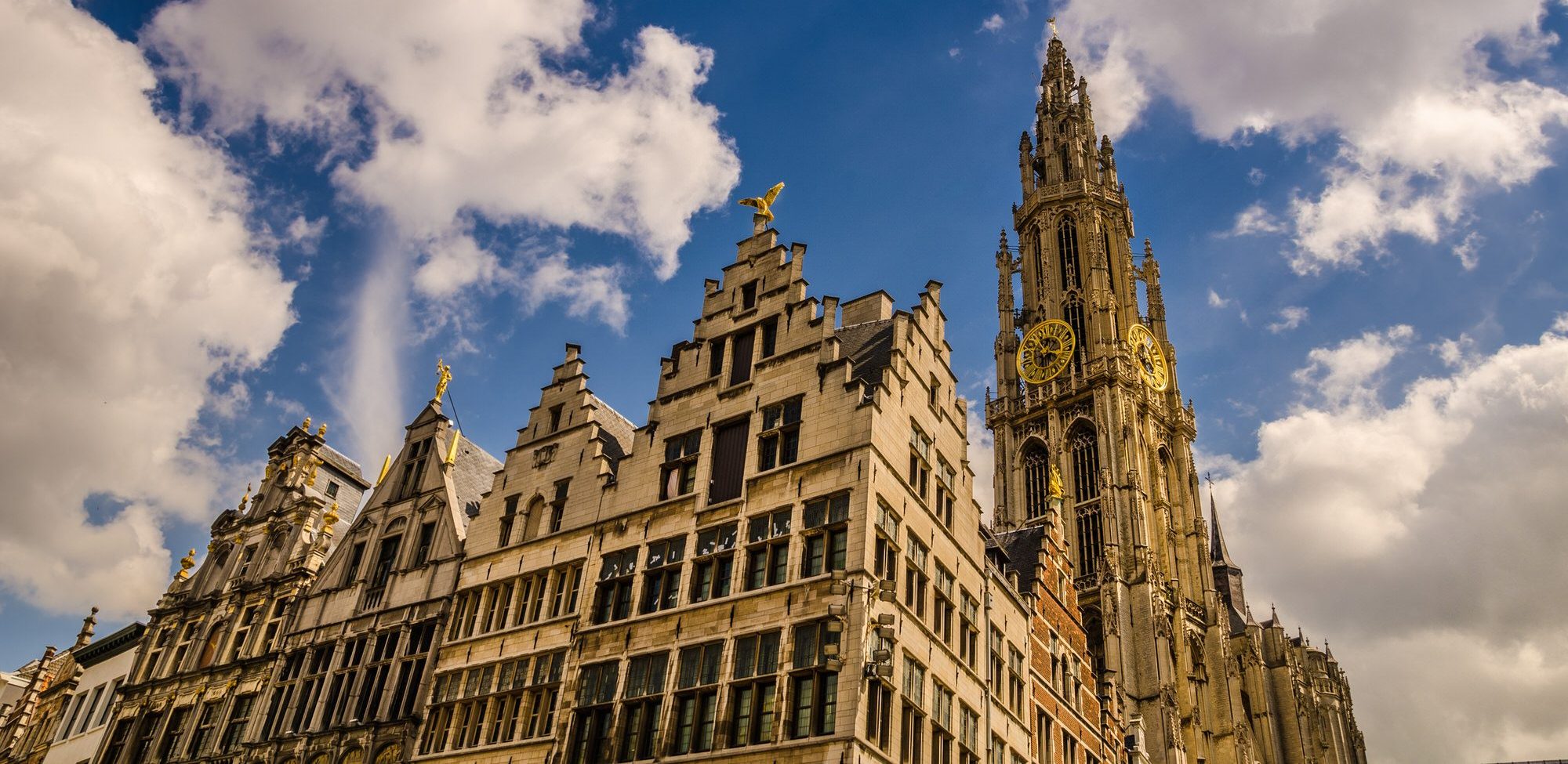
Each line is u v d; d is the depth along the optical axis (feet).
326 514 162.09
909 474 109.09
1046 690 135.64
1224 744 335.88
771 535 103.50
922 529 108.99
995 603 124.47
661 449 119.14
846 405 106.32
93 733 178.29
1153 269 465.88
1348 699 443.32
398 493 151.74
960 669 110.42
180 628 164.96
